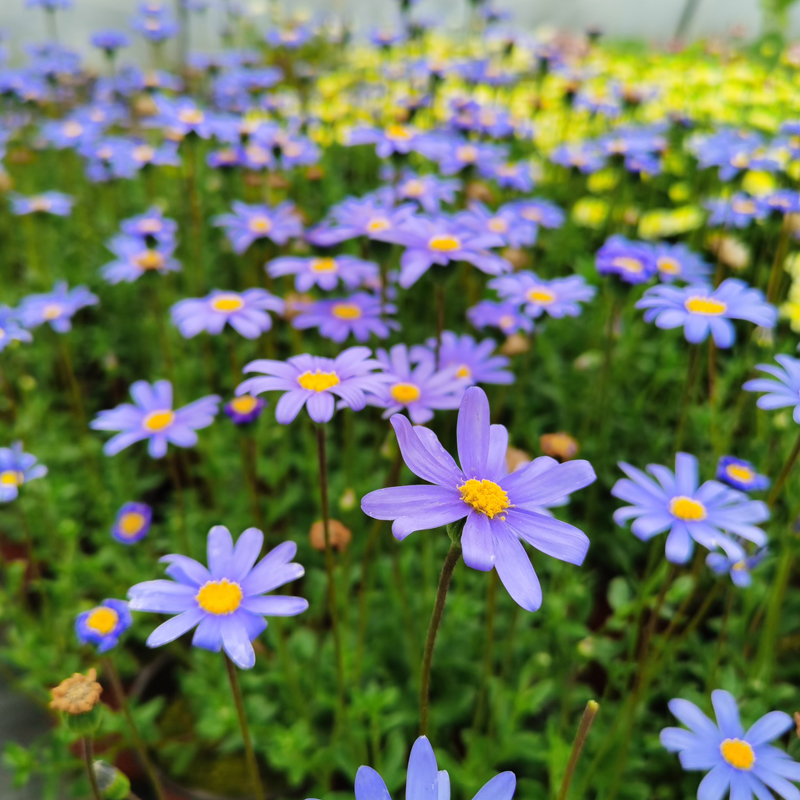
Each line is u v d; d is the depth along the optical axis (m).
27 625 0.28
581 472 0.14
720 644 0.24
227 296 0.26
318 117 0.59
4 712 0.30
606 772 0.24
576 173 0.45
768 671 0.26
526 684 0.24
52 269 0.49
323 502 0.19
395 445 0.21
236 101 0.56
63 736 0.24
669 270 0.30
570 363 0.41
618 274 0.27
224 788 0.26
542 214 0.39
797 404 0.18
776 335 0.33
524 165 0.43
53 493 0.33
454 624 0.27
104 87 0.65
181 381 0.39
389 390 0.21
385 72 0.62
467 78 0.56
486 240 0.24
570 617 0.31
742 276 0.40
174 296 0.45
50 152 0.61
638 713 0.24
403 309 0.36
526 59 0.68
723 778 0.16
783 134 0.41
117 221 0.53
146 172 0.47
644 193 0.50
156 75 0.54
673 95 0.61
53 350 0.43
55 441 0.36
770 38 0.66
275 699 0.28
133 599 0.15
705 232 0.43
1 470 0.24
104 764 0.17
